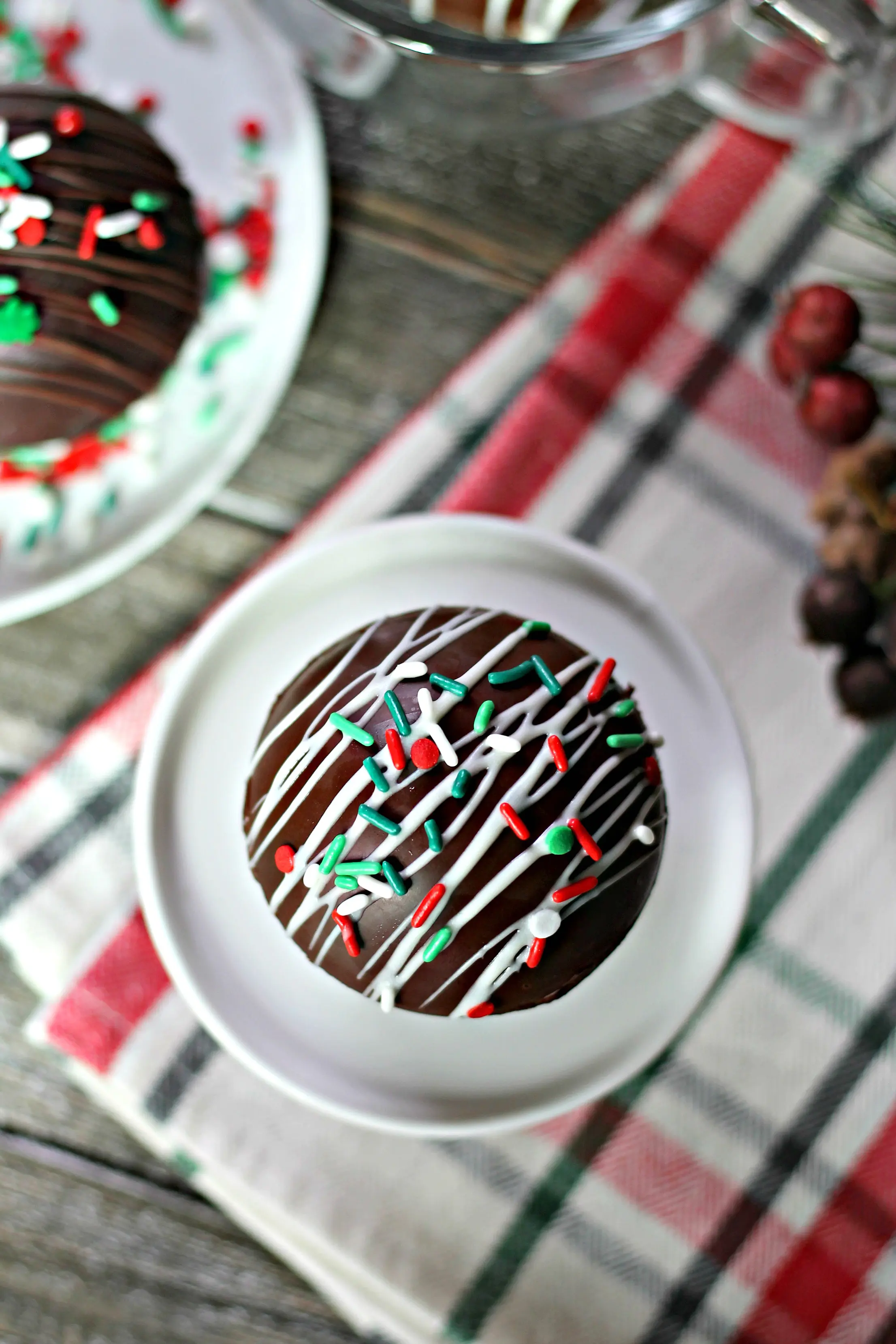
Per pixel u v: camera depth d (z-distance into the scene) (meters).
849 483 0.38
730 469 0.40
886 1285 0.39
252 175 0.40
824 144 0.40
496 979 0.35
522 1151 0.39
